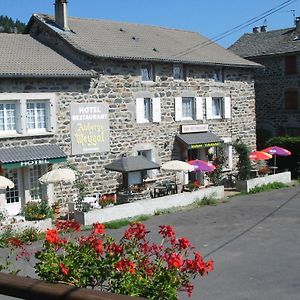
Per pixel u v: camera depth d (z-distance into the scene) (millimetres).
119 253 4559
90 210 17500
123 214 18016
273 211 18281
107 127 20344
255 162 26688
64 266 4172
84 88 19531
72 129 19203
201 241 14008
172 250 5129
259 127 34031
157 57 21578
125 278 4359
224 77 25312
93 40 21344
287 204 19578
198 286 9836
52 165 18641
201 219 17391
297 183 24984
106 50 20500
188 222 16953
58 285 2895
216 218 17469
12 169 17844
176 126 23016
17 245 7008
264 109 33719
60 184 18859
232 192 23141
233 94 25844
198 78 23938
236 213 18219
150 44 23406
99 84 20016
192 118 23906
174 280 4531
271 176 24281
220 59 24891
